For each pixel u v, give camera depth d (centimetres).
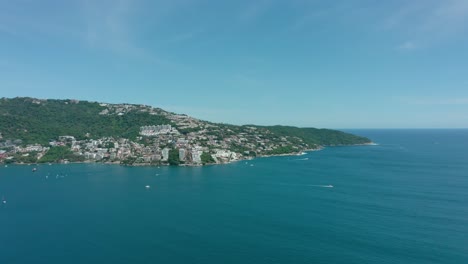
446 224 16625
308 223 17038
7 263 12862
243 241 14775
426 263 12562
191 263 12800
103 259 13150
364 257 13100
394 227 16312
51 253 13700
